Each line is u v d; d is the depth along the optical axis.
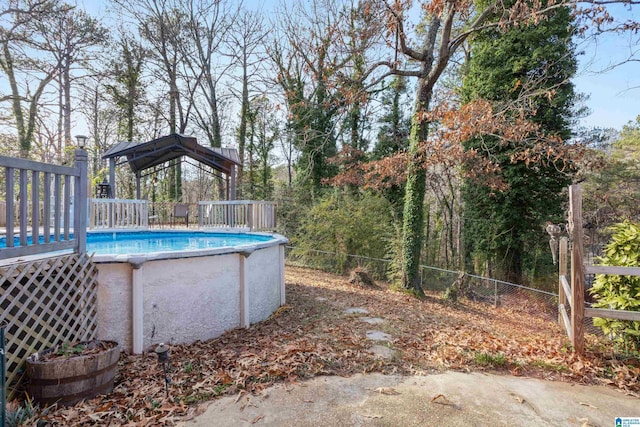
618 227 4.70
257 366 3.59
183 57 18.59
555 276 11.45
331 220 12.02
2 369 2.34
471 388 3.27
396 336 4.73
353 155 13.87
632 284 4.17
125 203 9.55
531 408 2.95
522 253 11.55
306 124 13.13
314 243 12.42
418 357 3.99
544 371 3.71
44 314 3.30
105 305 4.04
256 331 5.06
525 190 10.62
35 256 3.46
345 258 11.73
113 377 3.19
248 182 18.12
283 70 13.26
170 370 3.60
